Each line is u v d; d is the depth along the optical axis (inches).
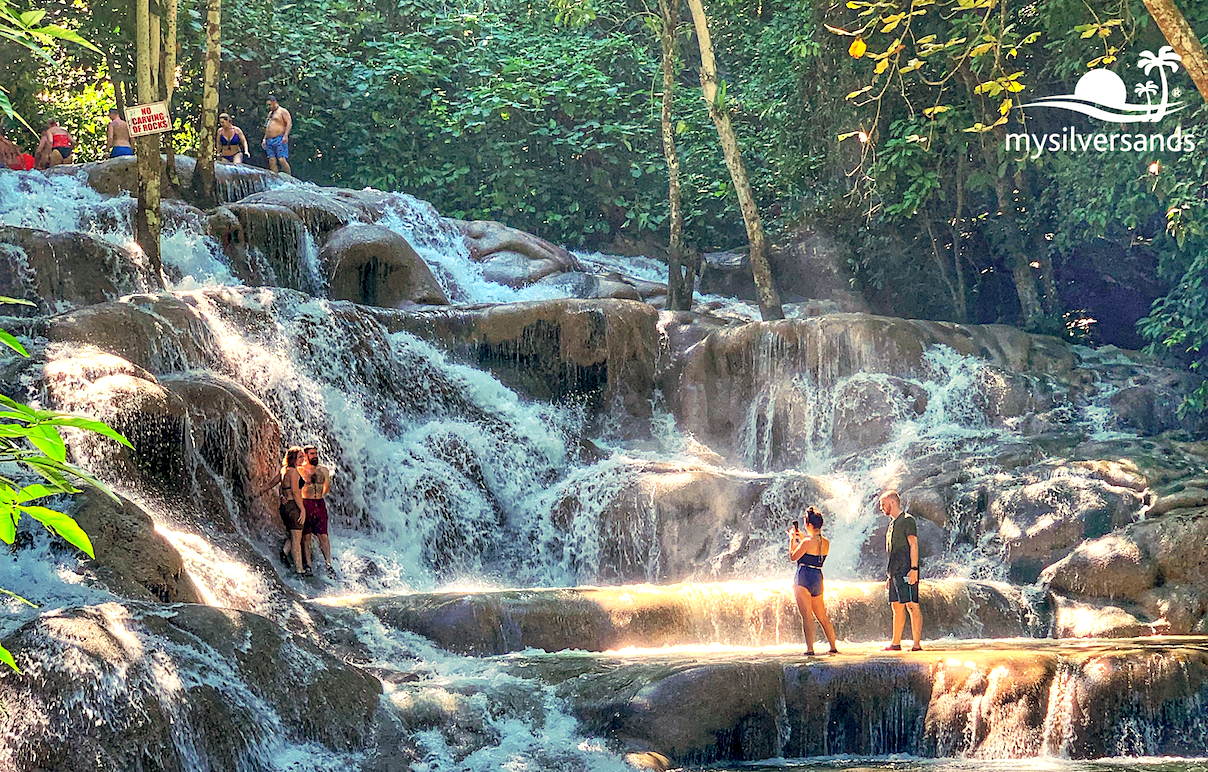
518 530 729.6
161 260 761.0
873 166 914.1
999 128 895.1
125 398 532.1
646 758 397.7
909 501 689.6
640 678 436.5
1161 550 590.2
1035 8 811.4
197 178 869.2
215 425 584.7
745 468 822.5
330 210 897.5
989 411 794.8
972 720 444.8
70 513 426.0
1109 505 635.5
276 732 358.3
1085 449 701.9
